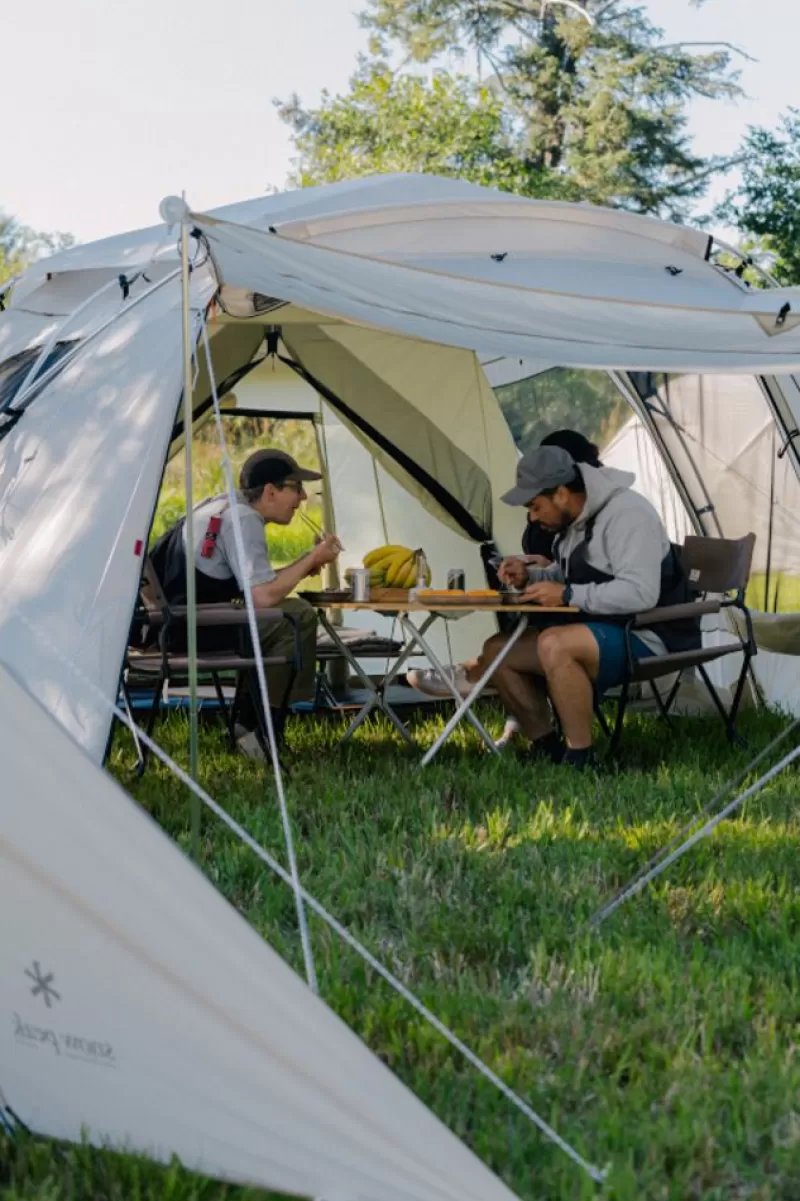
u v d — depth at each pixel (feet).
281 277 13.28
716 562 20.89
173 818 15.57
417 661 26.11
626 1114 9.12
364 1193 7.90
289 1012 8.13
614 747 19.40
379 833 15.48
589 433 26.02
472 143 83.05
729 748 20.44
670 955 11.68
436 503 25.16
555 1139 8.50
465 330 14.25
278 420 26.81
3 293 22.30
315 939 11.92
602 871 14.14
